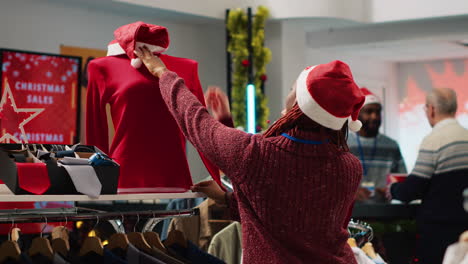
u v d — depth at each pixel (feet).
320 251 5.53
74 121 15.57
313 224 5.51
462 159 12.53
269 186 5.41
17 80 14.76
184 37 23.47
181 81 5.99
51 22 19.53
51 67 15.34
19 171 5.58
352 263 5.82
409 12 22.43
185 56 23.48
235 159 5.46
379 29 24.50
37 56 15.12
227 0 22.24
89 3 19.84
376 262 8.41
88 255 5.94
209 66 24.07
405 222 13.65
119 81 6.83
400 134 34.76
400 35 24.08
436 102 13.09
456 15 21.61
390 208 13.17
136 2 19.79
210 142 5.59
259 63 21.50
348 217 6.35
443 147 12.66
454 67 33.01
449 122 12.93
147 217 6.32
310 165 5.48
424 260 12.88
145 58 6.44
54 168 5.73
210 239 10.00
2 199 5.29
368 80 31.73
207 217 9.93
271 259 5.48
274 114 23.12
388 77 33.68
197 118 5.70
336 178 5.57
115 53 6.95
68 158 5.84
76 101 15.65
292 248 5.53
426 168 12.75
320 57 27.78
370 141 17.88
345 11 22.49
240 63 21.26
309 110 5.40
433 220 12.67
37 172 5.66
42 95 15.08
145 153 6.79
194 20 22.76
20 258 5.51
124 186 6.71
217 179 7.07
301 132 5.53
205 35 24.06
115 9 20.68
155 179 6.81
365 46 25.84
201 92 7.43
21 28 18.85
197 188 6.64
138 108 6.77
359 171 5.86
